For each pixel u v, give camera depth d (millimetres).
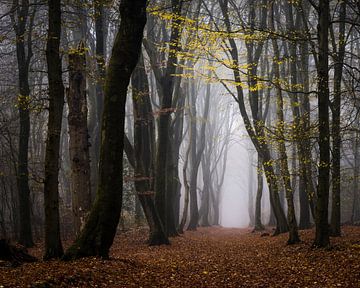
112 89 11336
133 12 11203
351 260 12273
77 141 13844
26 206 20484
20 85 20031
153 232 21641
